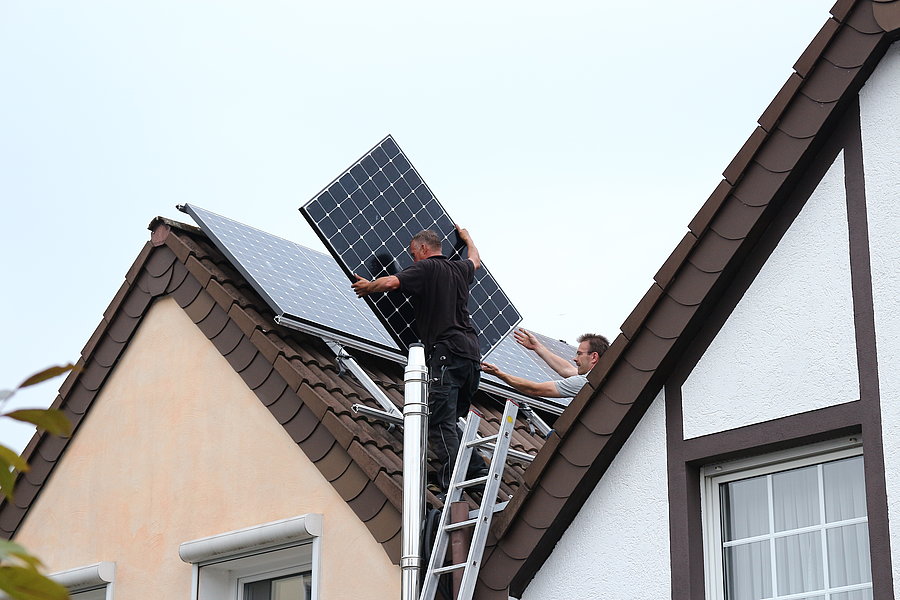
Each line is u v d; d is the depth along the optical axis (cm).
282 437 1269
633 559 1027
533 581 1076
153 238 1481
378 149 1455
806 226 1020
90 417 1500
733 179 1038
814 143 1015
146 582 1342
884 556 895
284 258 1486
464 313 1248
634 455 1059
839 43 1019
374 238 1347
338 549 1168
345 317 1397
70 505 1474
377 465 1153
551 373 1762
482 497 1112
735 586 997
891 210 980
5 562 259
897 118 999
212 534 1295
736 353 1027
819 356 981
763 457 1003
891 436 920
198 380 1388
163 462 1388
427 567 1073
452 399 1198
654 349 1047
